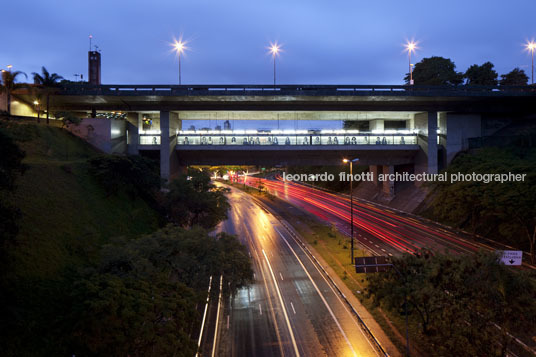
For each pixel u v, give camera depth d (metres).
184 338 21.44
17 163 25.75
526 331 24.59
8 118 57.19
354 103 71.12
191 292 25.20
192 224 53.88
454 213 54.38
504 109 75.50
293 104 71.31
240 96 64.12
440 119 78.12
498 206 45.91
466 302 24.00
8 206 24.72
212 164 76.81
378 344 27.95
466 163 63.47
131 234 43.62
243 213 86.56
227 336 29.64
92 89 63.22
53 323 23.75
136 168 51.72
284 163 77.06
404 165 86.94
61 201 39.50
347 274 43.00
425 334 27.23
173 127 72.50
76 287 23.50
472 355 22.17
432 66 106.25
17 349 21.33
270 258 50.81
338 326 31.19
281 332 30.30
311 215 82.56
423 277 25.78
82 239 35.59
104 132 63.34
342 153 75.44
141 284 23.78
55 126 60.03
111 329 19.59
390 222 70.06
